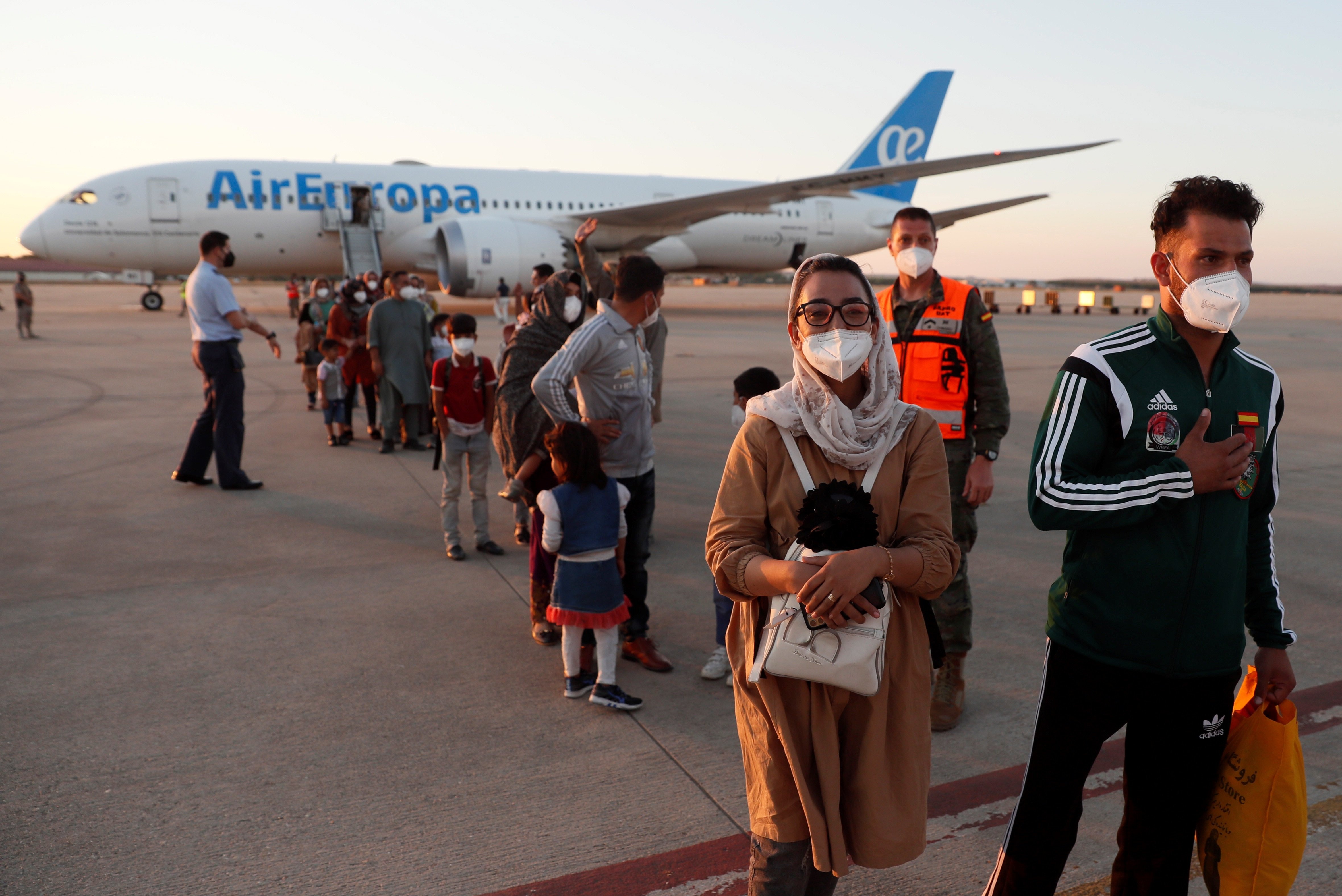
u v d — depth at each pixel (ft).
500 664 12.23
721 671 11.84
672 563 16.89
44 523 19.07
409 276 26.32
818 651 5.08
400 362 26.43
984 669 12.22
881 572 5.06
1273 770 5.68
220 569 16.21
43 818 8.39
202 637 13.01
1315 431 30.99
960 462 10.38
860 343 5.14
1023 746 10.06
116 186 74.79
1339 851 7.98
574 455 10.56
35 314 94.22
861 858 5.45
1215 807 5.95
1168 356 5.73
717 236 96.68
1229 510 5.63
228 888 7.37
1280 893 5.67
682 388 41.04
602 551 10.85
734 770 9.44
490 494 22.26
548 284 13.51
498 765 9.50
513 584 15.60
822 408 5.40
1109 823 8.54
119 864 7.68
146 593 14.87
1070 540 6.12
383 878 7.52
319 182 79.66
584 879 7.54
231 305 21.30
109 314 95.50
